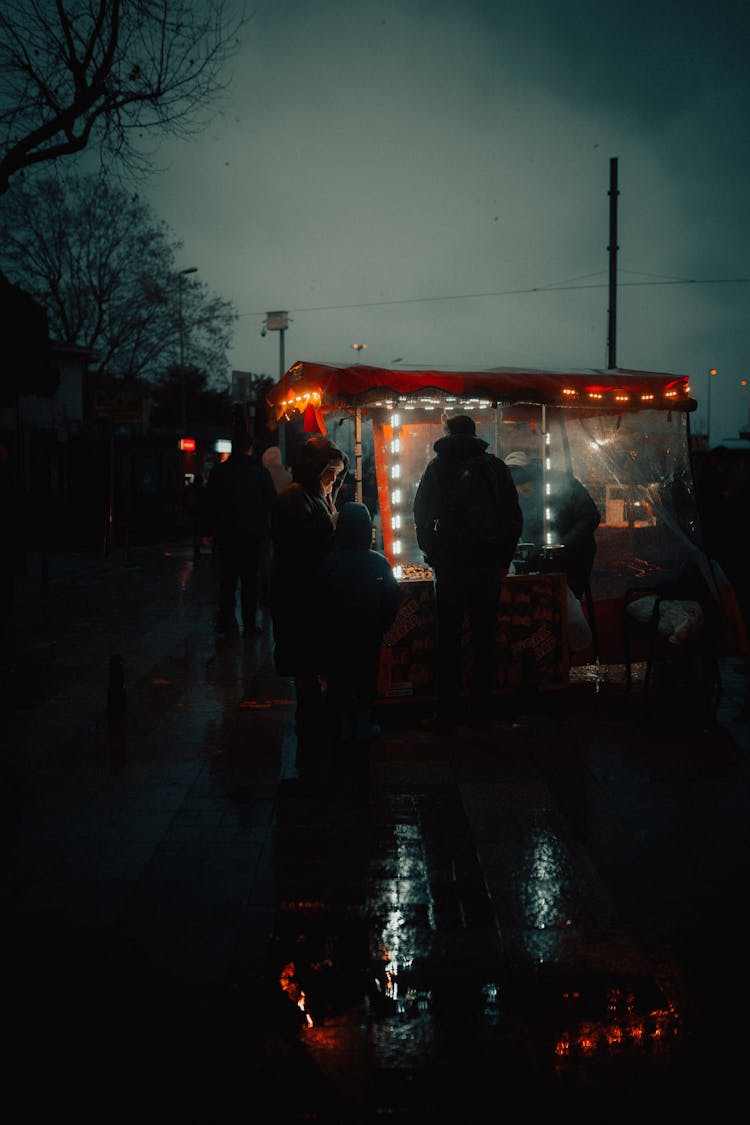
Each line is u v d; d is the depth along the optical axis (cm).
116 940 376
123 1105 277
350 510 637
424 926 388
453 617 672
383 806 529
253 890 422
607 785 560
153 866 448
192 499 2317
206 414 6206
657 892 418
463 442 664
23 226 3903
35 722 720
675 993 337
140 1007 329
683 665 912
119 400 4459
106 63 1122
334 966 356
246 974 350
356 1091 282
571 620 747
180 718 731
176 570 2055
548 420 835
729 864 447
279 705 771
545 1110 274
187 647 1054
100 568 2092
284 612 679
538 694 752
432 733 679
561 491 796
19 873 441
